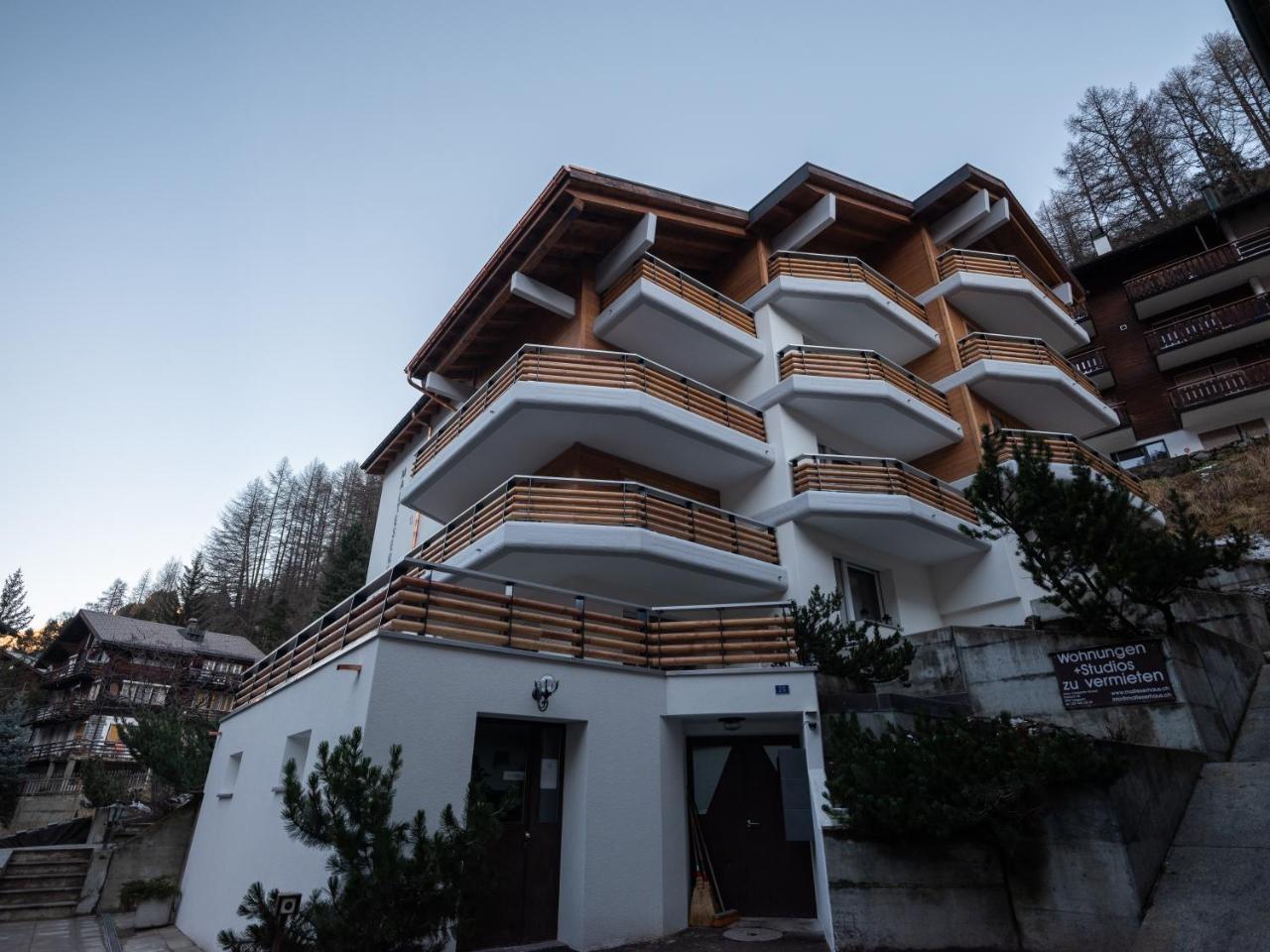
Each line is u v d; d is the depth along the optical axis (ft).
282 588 168.66
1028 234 67.56
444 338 53.83
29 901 37.11
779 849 27.43
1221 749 26.71
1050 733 21.24
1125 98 131.54
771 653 29.60
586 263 48.24
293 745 27.53
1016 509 28.09
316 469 206.59
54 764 96.02
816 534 44.29
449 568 25.98
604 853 24.22
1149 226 119.24
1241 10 14.75
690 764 29.50
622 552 36.06
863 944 20.03
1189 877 18.85
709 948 22.80
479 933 22.24
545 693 24.41
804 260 52.85
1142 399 89.86
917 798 19.67
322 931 15.96
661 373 44.06
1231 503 58.23
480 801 18.42
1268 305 80.07
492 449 43.65
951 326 57.41
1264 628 37.37
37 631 179.42
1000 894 19.60
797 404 47.70
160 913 36.27
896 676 31.17
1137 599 26.35
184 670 106.01
